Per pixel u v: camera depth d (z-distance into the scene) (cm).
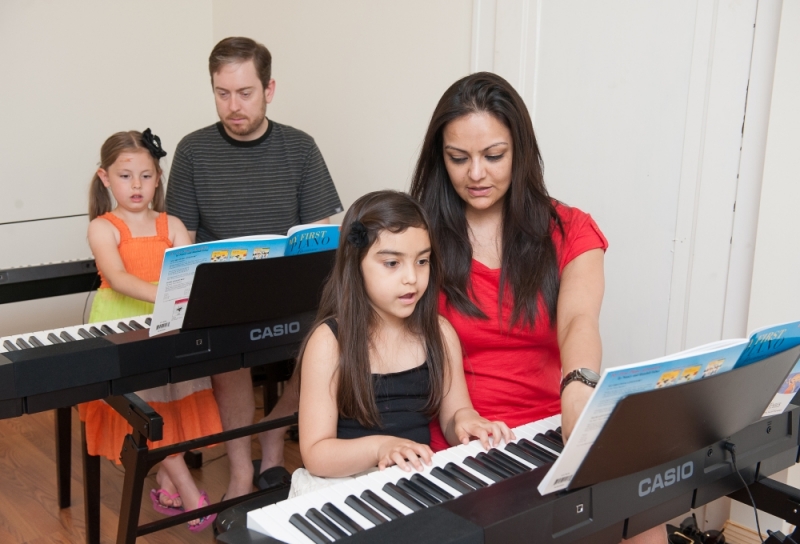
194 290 188
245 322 202
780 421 148
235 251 192
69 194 381
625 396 104
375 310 157
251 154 264
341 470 146
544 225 163
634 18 246
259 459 297
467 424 149
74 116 377
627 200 257
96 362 183
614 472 115
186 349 195
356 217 153
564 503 115
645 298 257
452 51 304
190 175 264
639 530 127
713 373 116
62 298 380
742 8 220
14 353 178
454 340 166
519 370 167
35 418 337
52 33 364
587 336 144
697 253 240
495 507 112
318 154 276
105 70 383
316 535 113
